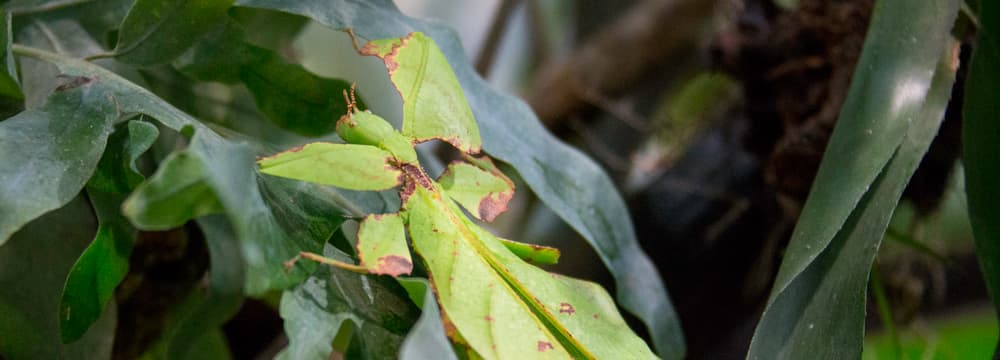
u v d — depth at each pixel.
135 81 0.37
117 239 0.32
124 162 0.32
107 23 0.37
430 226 0.33
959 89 0.43
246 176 0.30
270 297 0.40
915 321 0.53
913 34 0.35
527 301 0.33
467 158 0.36
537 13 0.72
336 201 0.35
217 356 0.41
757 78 0.49
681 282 0.54
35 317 0.33
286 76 0.36
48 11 0.37
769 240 0.50
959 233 0.55
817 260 0.34
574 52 0.66
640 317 0.39
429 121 0.35
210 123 0.36
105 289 0.32
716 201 0.53
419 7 0.73
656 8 0.63
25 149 0.31
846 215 0.33
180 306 0.41
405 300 0.33
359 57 0.65
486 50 0.67
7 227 0.30
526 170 0.37
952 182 0.49
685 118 0.59
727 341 0.54
